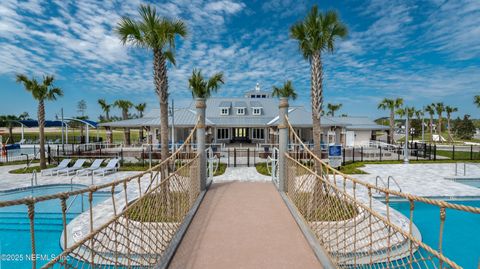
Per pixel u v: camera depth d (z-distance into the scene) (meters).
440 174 13.30
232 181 8.33
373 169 14.80
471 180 12.31
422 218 7.53
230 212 5.32
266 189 7.16
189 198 5.51
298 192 5.44
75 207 8.43
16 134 47.59
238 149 22.92
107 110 39.47
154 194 4.58
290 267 3.35
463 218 7.47
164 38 6.96
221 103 30.50
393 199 8.99
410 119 51.12
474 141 49.31
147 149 22.31
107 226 2.47
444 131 73.06
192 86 9.60
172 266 3.35
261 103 31.89
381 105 34.56
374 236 4.87
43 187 10.85
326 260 3.39
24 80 14.06
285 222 4.79
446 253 5.62
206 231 4.40
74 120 25.97
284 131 6.79
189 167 5.64
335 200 4.37
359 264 3.86
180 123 23.88
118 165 14.37
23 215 7.83
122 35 7.16
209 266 3.36
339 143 26.38
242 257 3.57
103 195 9.70
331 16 7.53
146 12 7.08
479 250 5.73
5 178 12.27
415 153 21.31
